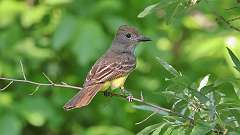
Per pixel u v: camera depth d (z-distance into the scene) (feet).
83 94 30.35
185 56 48.57
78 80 48.37
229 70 46.32
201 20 51.37
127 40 37.01
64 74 48.67
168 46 49.52
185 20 50.49
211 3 34.63
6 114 43.34
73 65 48.49
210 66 46.93
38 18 45.34
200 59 47.29
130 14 47.42
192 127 23.80
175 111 24.88
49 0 45.73
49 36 47.52
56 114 45.01
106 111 47.47
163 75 48.98
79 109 48.83
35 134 49.19
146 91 48.78
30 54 46.44
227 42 43.24
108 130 46.21
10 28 46.44
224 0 45.01
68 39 42.60
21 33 46.88
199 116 23.47
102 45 42.45
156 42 46.62
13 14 46.37
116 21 44.65
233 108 23.20
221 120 23.44
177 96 23.88
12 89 46.39
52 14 46.29
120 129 46.52
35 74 47.37
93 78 32.27
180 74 24.29
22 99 45.34
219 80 23.47
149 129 24.32
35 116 43.93
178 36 51.96
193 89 23.12
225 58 44.09
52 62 48.26
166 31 49.65
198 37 48.42
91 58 42.55
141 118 48.16
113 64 33.65
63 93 46.93
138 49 45.80
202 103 23.59
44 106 44.75
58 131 49.11
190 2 24.70
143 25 47.70
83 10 44.98
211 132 23.94
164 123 24.32
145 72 49.39
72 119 48.93
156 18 47.96
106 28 44.75
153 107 25.76
